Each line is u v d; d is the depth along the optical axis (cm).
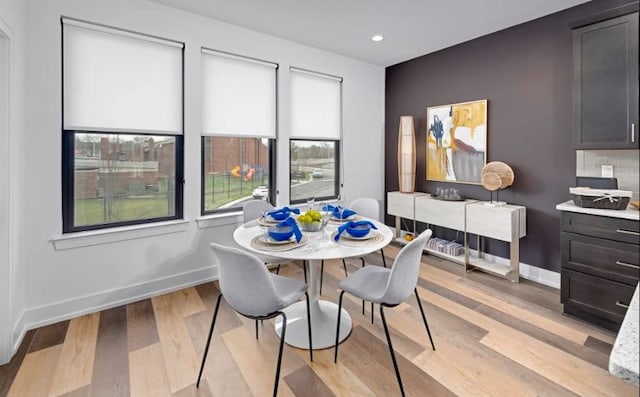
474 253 369
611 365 61
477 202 344
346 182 427
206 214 314
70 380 176
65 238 236
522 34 315
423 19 304
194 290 291
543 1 271
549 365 187
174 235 289
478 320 238
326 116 400
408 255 169
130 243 267
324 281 314
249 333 222
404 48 382
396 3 273
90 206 256
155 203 287
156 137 283
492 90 342
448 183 392
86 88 244
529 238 319
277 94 350
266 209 301
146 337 217
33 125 221
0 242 189
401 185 417
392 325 232
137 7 260
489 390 168
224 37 308
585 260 233
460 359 194
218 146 319
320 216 225
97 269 252
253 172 345
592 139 239
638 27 215
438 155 397
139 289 272
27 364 189
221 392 168
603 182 248
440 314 247
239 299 162
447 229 397
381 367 187
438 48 382
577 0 269
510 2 272
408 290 178
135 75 265
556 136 296
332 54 397
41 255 228
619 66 224
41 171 226
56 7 227
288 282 197
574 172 287
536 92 308
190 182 296
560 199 296
